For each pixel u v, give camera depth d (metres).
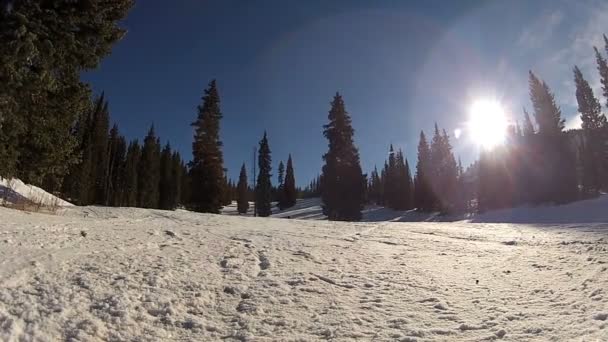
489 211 52.44
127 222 10.23
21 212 9.77
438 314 5.05
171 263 6.40
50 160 12.19
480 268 7.80
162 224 10.60
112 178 58.78
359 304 5.41
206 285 5.65
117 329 4.08
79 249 6.42
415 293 5.97
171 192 63.41
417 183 68.06
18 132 10.78
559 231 13.74
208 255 7.28
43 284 4.79
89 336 3.85
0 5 9.43
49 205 13.24
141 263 6.17
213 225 11.88
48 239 6.71
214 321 4.59
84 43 11.31
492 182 53.25
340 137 42.00
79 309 4.33
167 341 3.99
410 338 4.22
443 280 6.78
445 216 58.97
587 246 9.86
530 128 49.69
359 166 41.91
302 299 5.47
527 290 6.12
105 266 5.76
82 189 42.25
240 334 4.25
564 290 6.00
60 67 11.17
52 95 11.72
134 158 56.91
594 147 48.38
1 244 5.97
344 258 8.15
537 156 47.31
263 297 5.41
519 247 10.34
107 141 54.22
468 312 5.12
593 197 44.62
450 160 66.12
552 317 4.78
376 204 84.19
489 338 4.22
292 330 4.44
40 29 9.99
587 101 49.22
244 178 70.38
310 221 15.95
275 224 13.60
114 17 12.20
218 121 38.69
